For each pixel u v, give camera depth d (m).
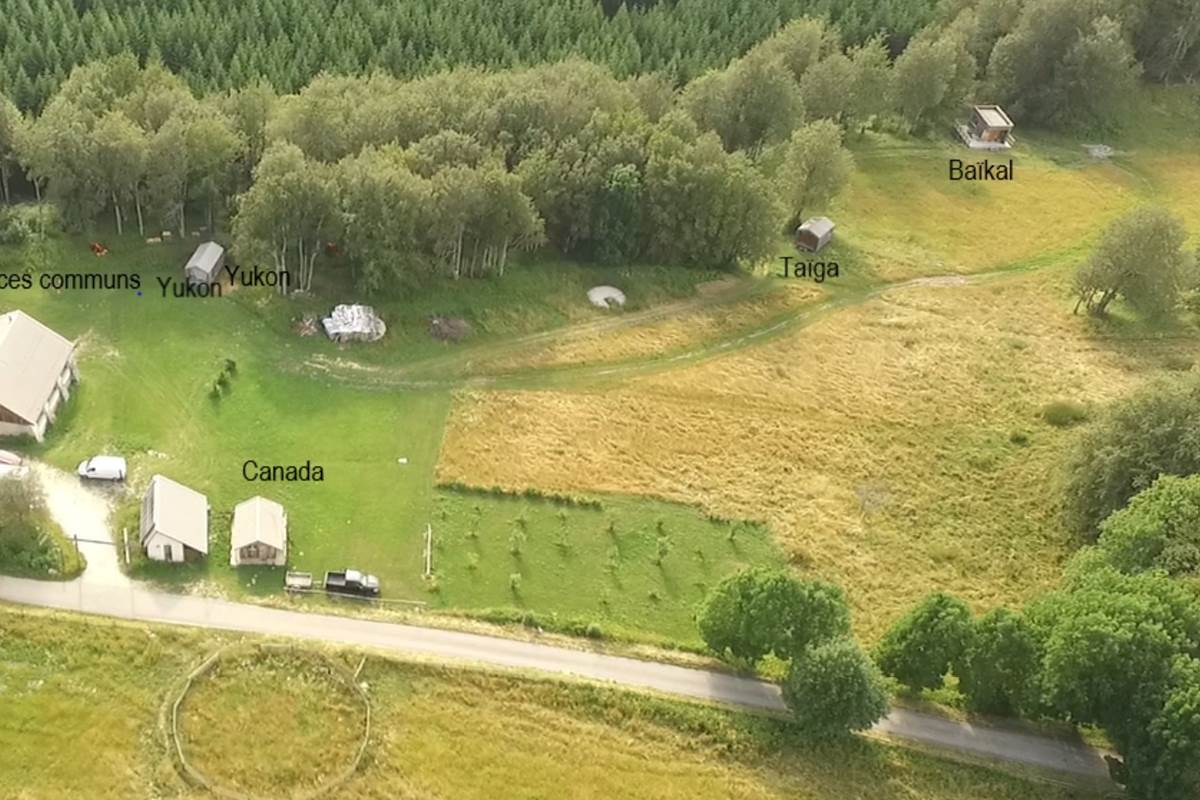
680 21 153.00
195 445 82.25
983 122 160.12
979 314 120.69
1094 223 143.50
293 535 76.56
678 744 66.88
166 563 72.00
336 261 104.56
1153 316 122.31
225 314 95.94
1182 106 175.88
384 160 100.00
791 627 68.56
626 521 83.69
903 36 165.00
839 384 104.69
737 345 107.94
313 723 64.38
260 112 107.44
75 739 61.62
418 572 75.69
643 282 113.50
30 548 70.19
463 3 142.62
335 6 137.75
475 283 106.25
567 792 63.28
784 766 66.31
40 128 96.75
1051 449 99.75
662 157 113.75
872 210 139.50
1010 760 68.56
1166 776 61.72
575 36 147.00
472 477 84.56
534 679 68.75
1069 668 65.44
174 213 101.25
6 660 64.56
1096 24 161.75
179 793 60.06
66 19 123.38
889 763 67.12
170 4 130.88
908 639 69.44
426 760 63.66
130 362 88.81
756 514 86.88
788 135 134.62
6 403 76.81
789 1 160.75
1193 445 84.44
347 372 92.88
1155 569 71.38
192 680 65.19
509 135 112.62
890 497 91.56
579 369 99.75
